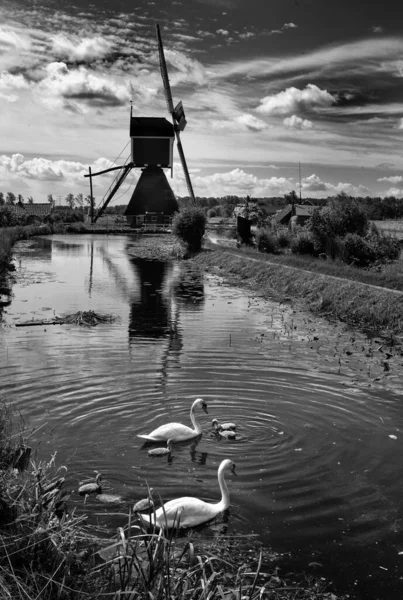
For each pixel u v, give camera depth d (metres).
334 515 7.33
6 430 9.14
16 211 100.94
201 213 49.66
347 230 34.84
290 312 22.91
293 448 9.27
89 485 7.71
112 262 44.75
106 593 4.96
